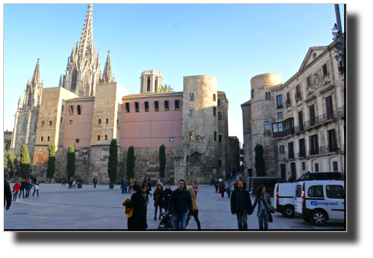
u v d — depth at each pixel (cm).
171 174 5153
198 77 5278
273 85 4728
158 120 5422
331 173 2259
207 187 4275
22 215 1425
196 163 5016
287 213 1474
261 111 4703
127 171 5075
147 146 5366
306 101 3581
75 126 5788
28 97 9869
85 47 10606
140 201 780
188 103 5212
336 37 1472
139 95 5600
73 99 5894
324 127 3161
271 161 4497
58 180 5584
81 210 1667
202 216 1488
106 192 3272
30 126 9331
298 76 3900
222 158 5388
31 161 9100
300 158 3694
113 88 5491
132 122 5541
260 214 939
